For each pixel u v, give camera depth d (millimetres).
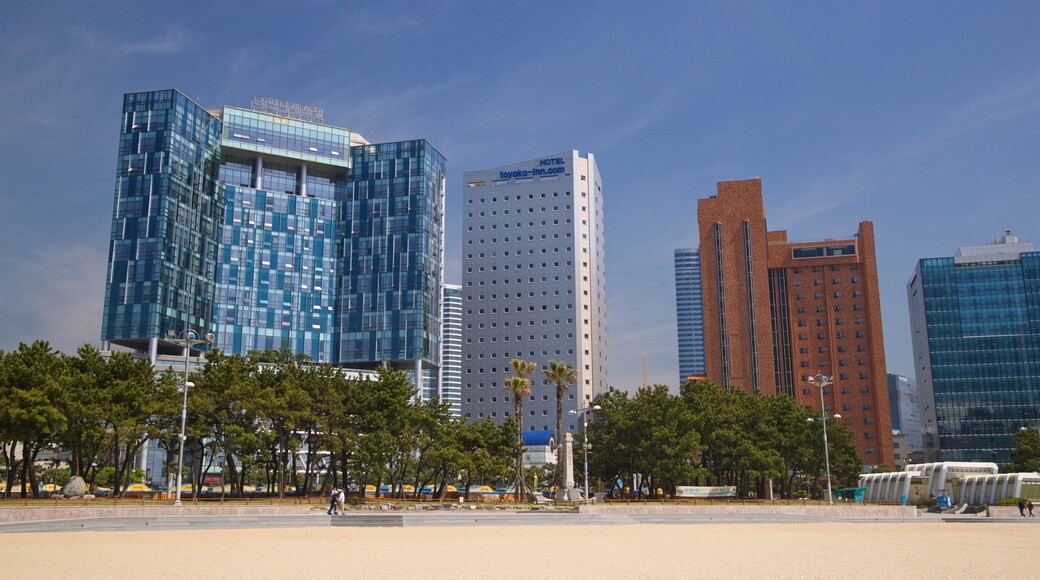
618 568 32844
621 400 107375
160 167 175375
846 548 43531
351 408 93000
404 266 197250
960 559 37688
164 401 79562
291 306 195750
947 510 98938
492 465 99375
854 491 129500
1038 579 30281
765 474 101000
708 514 73750
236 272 192625
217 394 82438
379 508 76500
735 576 30641
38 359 70562
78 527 51969
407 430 94375
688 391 112000
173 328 172750
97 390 73812
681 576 30484
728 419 104375
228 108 198750
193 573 29750
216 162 193375
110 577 28391
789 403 115375
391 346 193000
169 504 65875
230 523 58438
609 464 108000
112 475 128750
